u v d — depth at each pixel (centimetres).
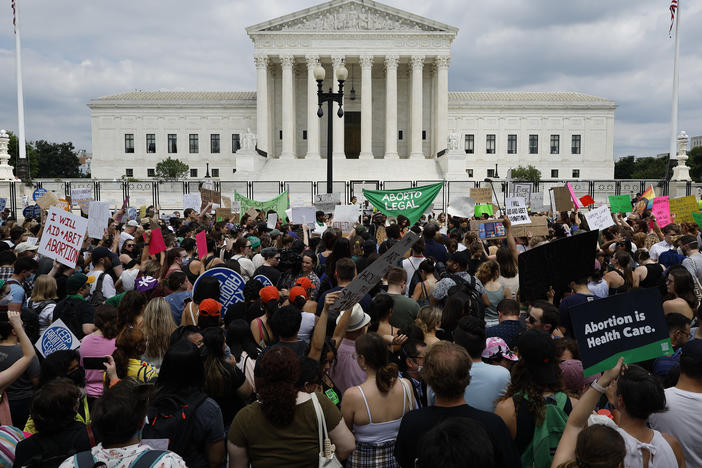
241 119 9038
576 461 411
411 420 499
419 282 1091
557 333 854
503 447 479
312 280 1163
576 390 618
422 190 2009
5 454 570
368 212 3181
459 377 490
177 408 548
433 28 7700
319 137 8488
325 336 729
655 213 1789
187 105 9006
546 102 9069
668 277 929
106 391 464
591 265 880
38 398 500
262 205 2664
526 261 862
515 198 1512
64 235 1100
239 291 1013
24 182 4675
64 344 756
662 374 709
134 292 834
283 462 510
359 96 8512
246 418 522
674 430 553
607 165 9144
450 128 9081
